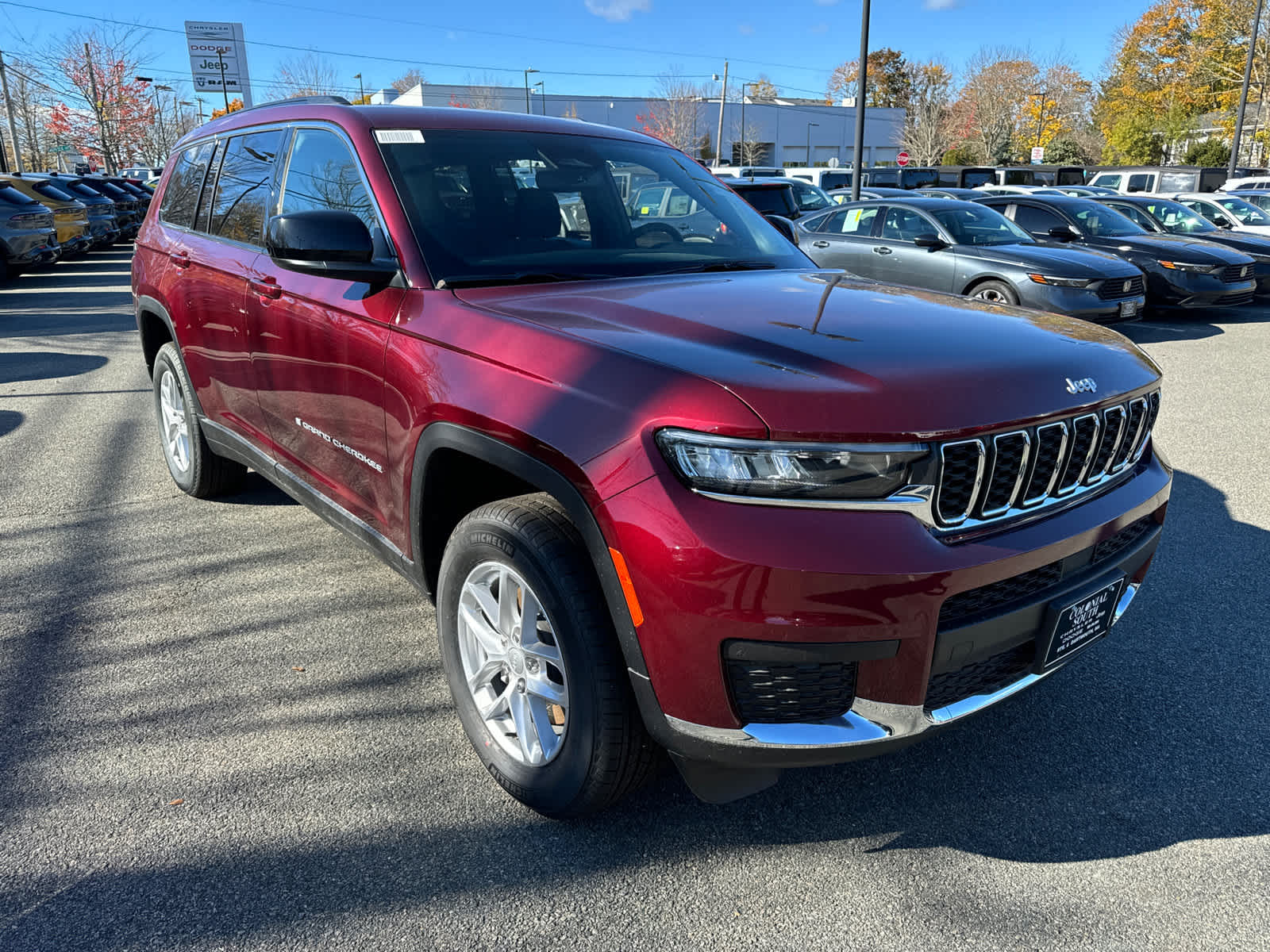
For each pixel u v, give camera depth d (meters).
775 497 1.75
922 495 1.79
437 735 2.64
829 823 2.29
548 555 2.00
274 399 3.25
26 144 46.53
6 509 4.41
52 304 12.49
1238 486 4.95
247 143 3.61
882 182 24.08
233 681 2.90
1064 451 2.02
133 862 2.10
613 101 65.25
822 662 1.77
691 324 2.15
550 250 2.79
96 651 3.07
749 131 66.75
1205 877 2.11
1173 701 2.86
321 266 2.54
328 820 2.26
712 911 1.99
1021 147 62.44
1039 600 2.00
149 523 4.24
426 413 2.30
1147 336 10.11
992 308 2.56
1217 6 48.59
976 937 1.93
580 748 2.04
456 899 2.01
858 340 2.07
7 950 1.84
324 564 3.80
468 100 62.72
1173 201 14.98
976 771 2.51
